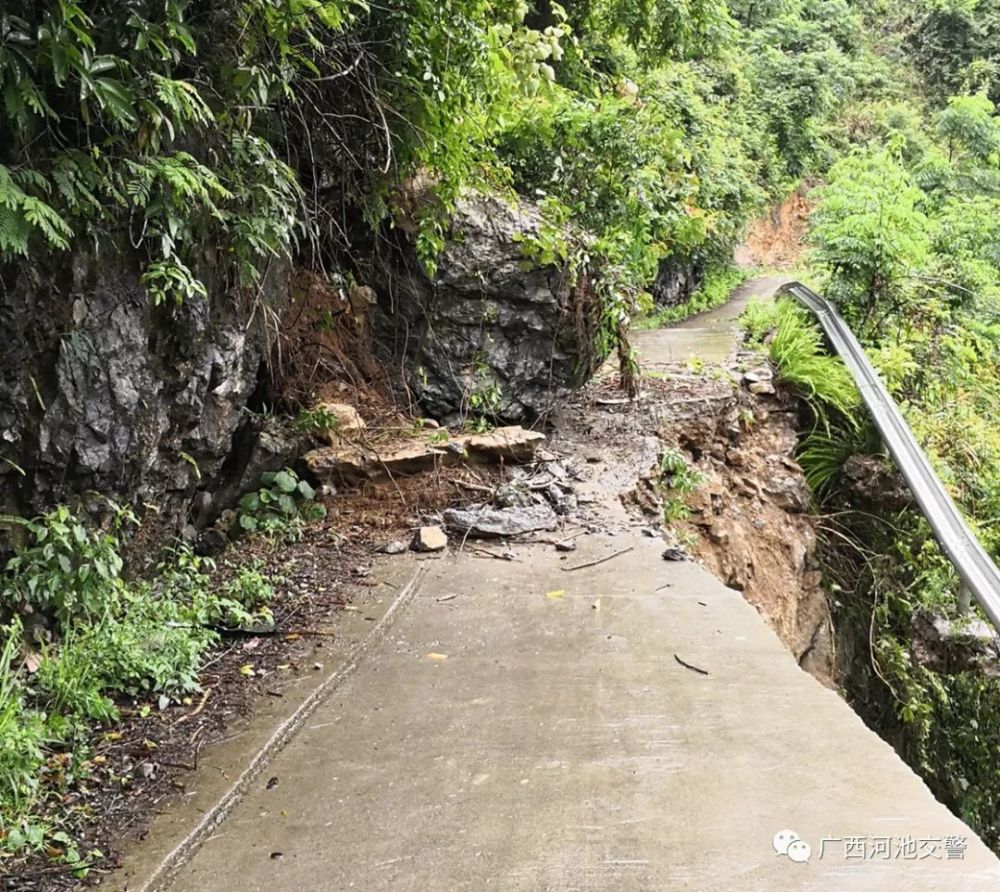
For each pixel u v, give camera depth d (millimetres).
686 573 4504
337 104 5312
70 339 3352
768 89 24625
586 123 7758
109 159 3232
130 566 3988
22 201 2660
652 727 2902
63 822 2434
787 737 2812
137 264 3605
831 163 25984
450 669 3426
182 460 4348
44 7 2688
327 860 2242
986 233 14258
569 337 7039
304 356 5812
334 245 6000
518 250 6590
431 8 4961
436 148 5648
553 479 5895
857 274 11570
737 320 12688
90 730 2928
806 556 8086
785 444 8719
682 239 9188
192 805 2518
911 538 8500
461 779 2613
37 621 3279
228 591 4117
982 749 7898
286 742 2887
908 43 33531
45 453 3344
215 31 3754
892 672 8117
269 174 4137
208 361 4250
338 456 5469
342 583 4414
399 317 6480
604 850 2230
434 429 6188
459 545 4965
